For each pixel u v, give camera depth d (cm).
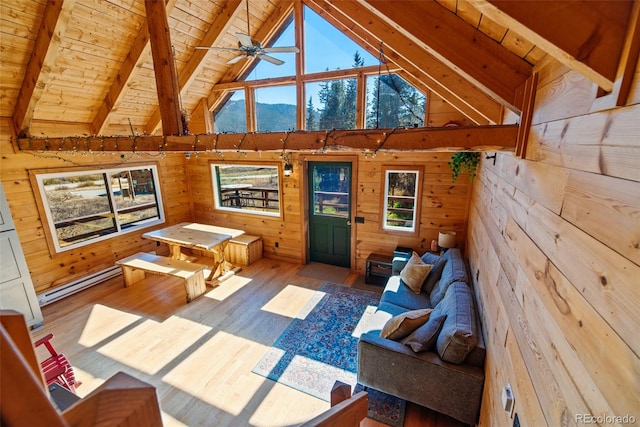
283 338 347
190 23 402
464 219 429
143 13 364
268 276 509
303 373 296
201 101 545
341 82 450
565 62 84
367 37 354
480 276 275
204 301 429
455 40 158
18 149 408
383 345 244
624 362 65
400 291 361
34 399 26
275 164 538
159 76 300
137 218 567
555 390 97
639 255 63
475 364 221
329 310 404
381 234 486
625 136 70
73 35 344
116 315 396
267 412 255
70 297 444
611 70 74
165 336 352
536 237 129
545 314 111
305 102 478
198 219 654
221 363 309
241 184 618
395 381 243
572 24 76
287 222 556
